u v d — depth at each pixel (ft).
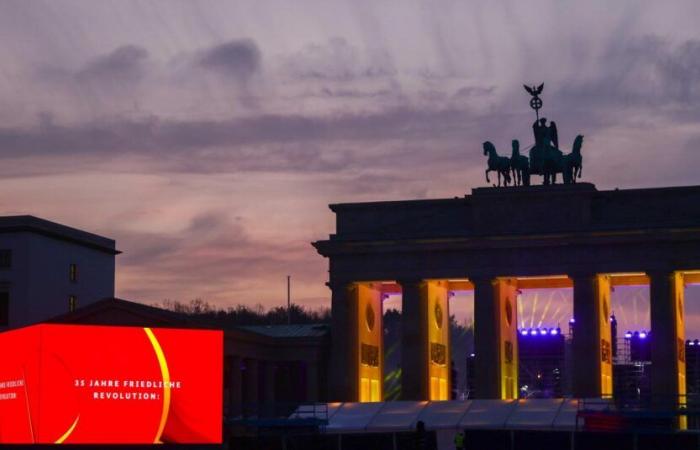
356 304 571.69
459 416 504.02
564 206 550.77
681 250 537.24
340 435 419.13
